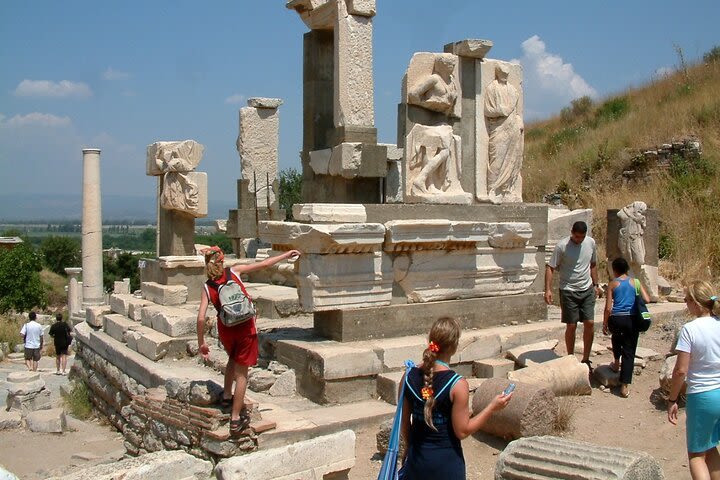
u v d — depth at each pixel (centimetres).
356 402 774
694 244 1571
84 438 1055
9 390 1282
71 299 2670
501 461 549
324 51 1057
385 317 860
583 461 514
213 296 618
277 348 851
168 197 1283
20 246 3152
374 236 831
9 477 486
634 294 825
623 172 2047
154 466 536
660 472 523
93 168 2030
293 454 542
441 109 1009
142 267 1332
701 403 527
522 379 771
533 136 2947
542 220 1069
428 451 434
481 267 966
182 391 676
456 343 446
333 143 970
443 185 997
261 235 878
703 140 2012
